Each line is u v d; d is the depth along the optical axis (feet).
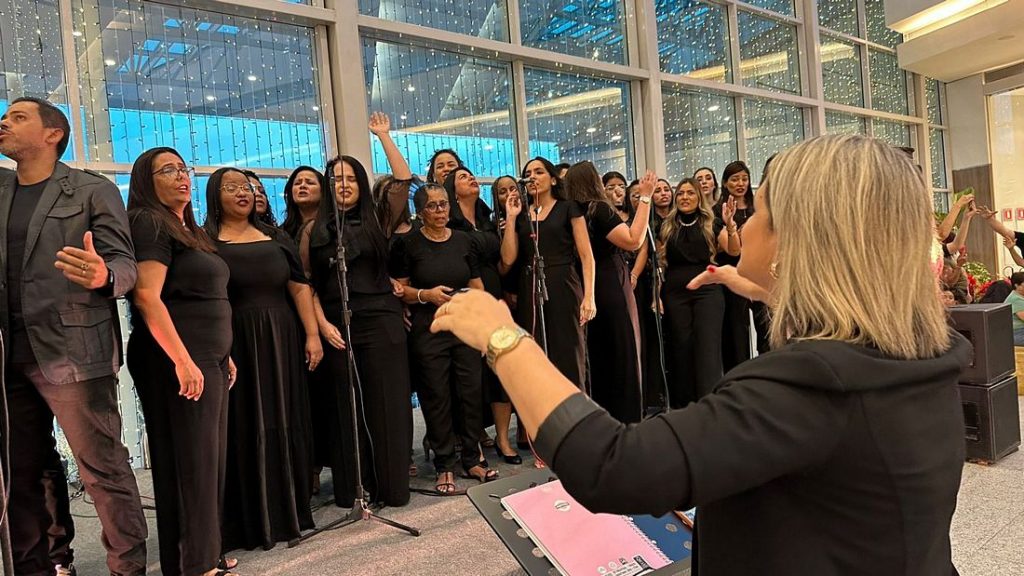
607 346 10.93
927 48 26.11
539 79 19.04
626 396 10.87
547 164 10.31
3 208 6.19
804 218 2.21
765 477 1.94
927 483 2.04
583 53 19.79
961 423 2.25
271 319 7.91
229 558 7.56
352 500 9.10
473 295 2.48
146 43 13.24
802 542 2.04
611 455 1.95
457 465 10.41
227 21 14.17
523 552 4.46
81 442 6.22
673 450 1.92
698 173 13.71
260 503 7.75
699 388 12.28
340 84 14.99
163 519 6.64
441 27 16.94
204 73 13.94
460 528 8.16
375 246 8.96
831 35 27.14
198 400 6.60
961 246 17.12
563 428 2.05
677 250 12.36
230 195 7.95
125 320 12.64
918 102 31.14
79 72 12.50
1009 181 30.22
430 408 9.66
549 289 9.98
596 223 10.59
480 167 18.01
